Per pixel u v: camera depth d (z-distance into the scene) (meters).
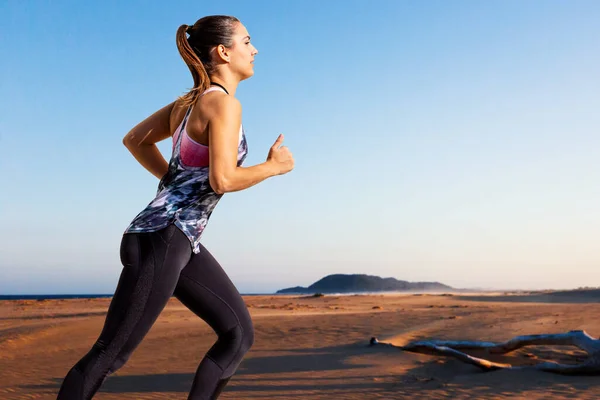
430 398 5.41
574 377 6.33
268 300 44.59
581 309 17.55
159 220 2.26
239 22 2.51
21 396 5.91
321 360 8.35
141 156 2.76
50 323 15.70
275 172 2.38
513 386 5.92
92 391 2.15
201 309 2.42
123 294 2.20
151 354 9.44
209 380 2.42
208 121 2.27
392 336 10.81
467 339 10.04
